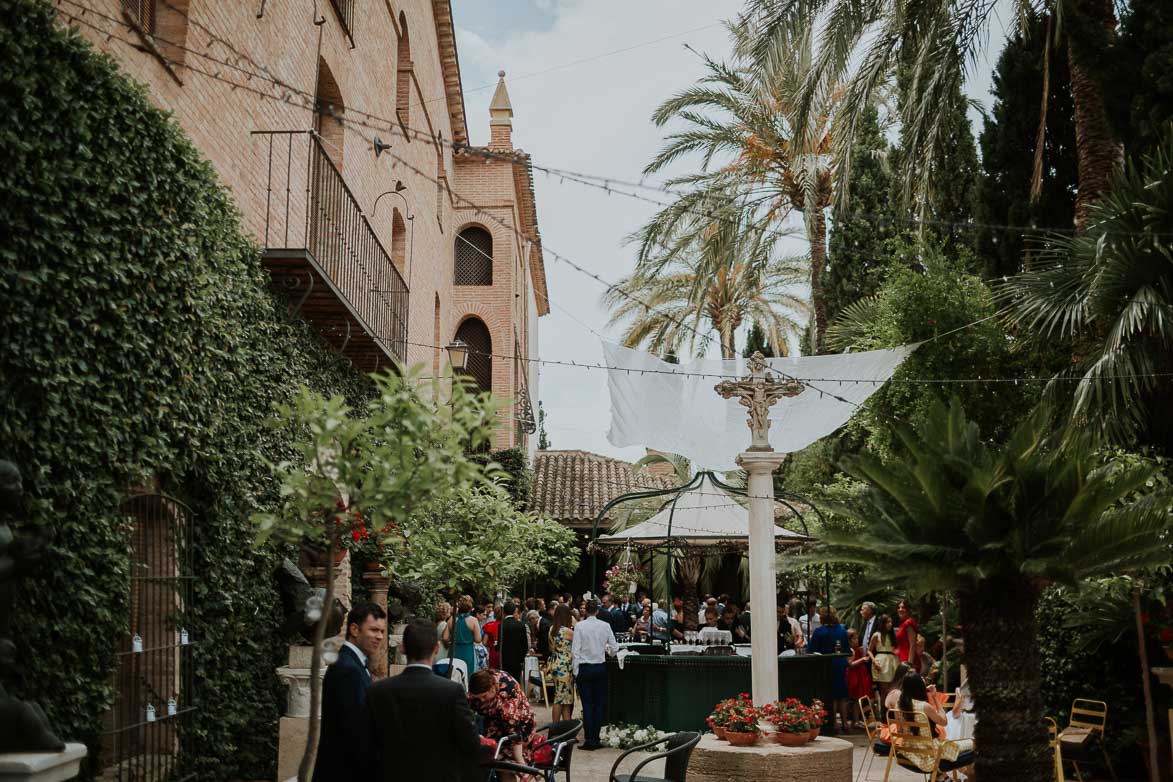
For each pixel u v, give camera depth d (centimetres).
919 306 1464
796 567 827
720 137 2012
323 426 446
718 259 1938
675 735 754
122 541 639
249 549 924
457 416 453
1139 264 947
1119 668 1068
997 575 759
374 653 523
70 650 583
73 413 592
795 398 1247
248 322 938
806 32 1358
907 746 921
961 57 1293
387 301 1477
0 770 445
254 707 951
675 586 2577
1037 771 752
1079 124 1238
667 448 1246
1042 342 1362
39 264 565
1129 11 1146
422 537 1222
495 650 1797
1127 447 1078
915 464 798
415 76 1941
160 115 712
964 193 1830
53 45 576
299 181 1215
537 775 621
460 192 2853
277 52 1113
